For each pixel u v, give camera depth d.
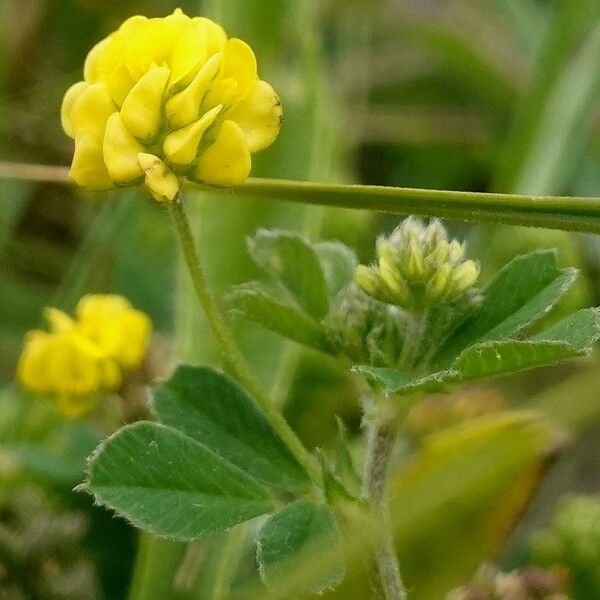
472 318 0.05
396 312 0.05
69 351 0.07
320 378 0.08
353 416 0.08
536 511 0.08
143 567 0.06
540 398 0.06
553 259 0.05
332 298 0.05
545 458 0.06
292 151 0.07
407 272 0.05
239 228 0.07
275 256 0.05
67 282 0.08
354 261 0.05
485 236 0.09
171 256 0.09
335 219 0.09
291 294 0.05
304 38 0.08
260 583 0.06
